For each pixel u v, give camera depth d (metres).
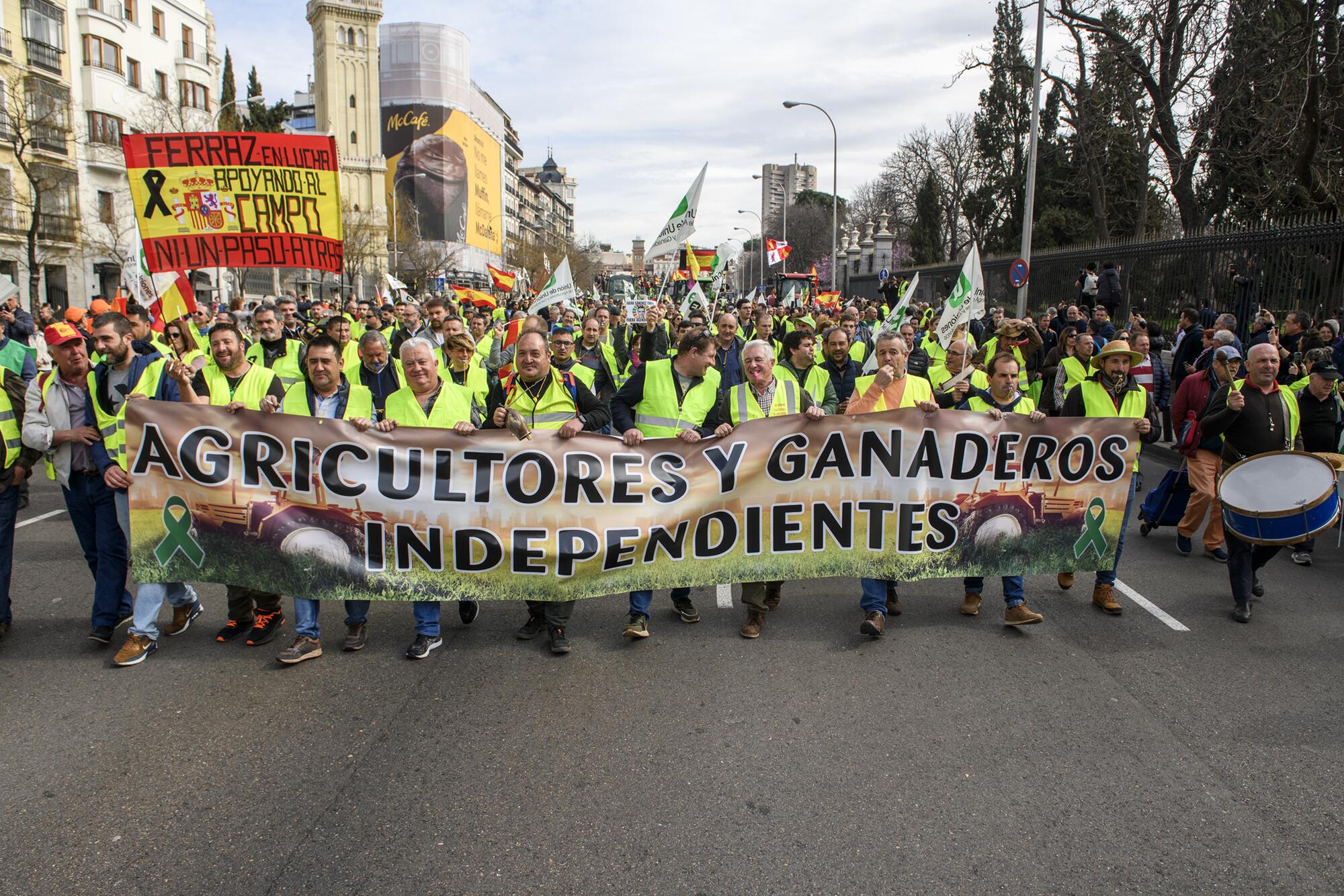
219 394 5.36
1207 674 4.76
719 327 7.85
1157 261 16.06
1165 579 6.55
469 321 12.47
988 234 44.94
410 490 4.99
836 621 5.60
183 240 6.48
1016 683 4.63
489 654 5.03
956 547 5.40
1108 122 24.69
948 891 2.98
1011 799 3.53
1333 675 4.76
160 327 7.21
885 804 3.49
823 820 3.37
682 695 4.47
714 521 5.23
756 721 4.18
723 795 3.55
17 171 32.16
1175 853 3.18
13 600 5.94
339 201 6.58
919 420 5.33
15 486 5.20
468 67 83.12
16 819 3.37
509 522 5.05
